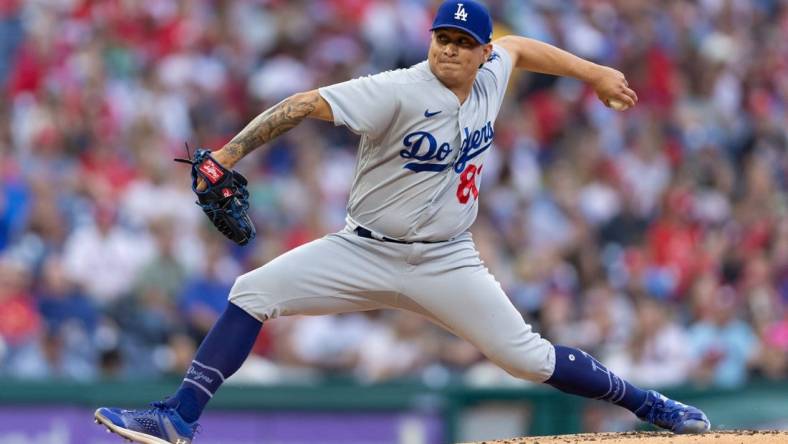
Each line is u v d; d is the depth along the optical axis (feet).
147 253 119.65
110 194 125.18
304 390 102.27
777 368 131.44
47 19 147.33
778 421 109.09
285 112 53.67
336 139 143.02
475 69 54.49
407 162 55.01
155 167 129.80
